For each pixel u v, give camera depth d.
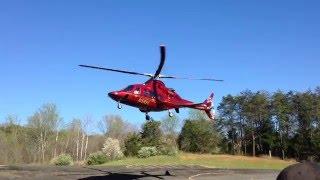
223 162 52.22
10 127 80.31
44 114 77.38
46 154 76.69
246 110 85.81
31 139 76.69
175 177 29.44
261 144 84.62
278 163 59.53
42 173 28.31
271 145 82.25
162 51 18.83
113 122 84.50
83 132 83.88
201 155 61.62
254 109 85.25
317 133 78.31
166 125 71.75
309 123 80.56
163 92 20.70
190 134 72.12
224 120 86.88
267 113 84.62
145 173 31.00
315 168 8.38
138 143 52.72
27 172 28.48
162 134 55.47
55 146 77.81
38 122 77.00
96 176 27.95
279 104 83.06
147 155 49.66
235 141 86.44
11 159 73.81
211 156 60.47
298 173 8.30
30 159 75.56
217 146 79.44
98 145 81.50
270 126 84.56
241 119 86.69
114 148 50.50
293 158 81.44
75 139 81.38
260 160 61.91
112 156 49.97
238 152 85.12
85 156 75.69
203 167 38.59
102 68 18.17
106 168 33.25
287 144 81.50
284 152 82.19
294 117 81.81
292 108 82.00
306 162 8.73
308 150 79.38
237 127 86.62
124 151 52.94
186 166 38.94
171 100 21.00
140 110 20.69
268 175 32.78
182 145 72.06
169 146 52.50
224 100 87.81
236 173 33.50
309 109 80.12
